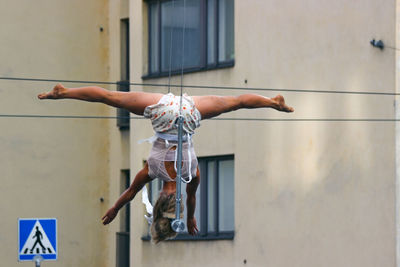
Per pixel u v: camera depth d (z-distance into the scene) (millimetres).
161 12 33500
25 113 35031
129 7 34594
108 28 37094
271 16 29844
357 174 27531
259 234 30047
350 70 27703
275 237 29594
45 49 35438
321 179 28469
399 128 26562
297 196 29078
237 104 13766
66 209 35969
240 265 30562
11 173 34719
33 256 28125
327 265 28234
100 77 36844
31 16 35156
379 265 26906
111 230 37031
